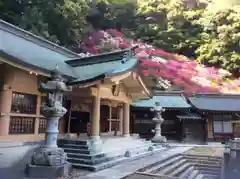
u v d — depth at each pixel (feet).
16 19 81.41
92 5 135.64
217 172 42.42
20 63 30.14
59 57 46.96
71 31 98.32
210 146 67.26
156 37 140.87
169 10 139.13
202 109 82.53
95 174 25.58
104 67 39.47
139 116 87.30
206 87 109.81
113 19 145.48
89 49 114.11
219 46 122.72
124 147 41.81
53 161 23.84
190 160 46.62
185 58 132.87
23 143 39.14
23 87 40.34
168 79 113.50
